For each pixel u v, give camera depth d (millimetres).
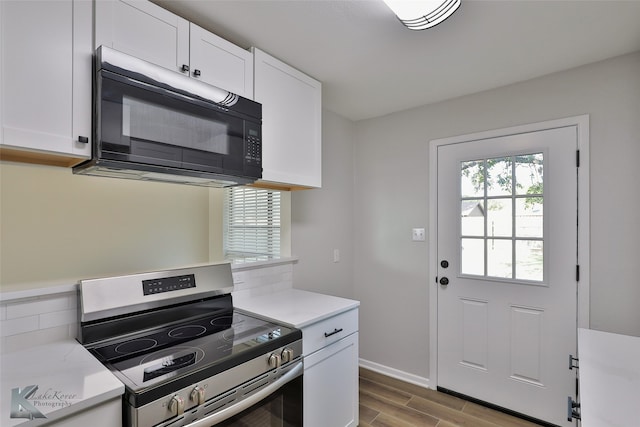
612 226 1929
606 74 1944
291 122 1953
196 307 1677
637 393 979
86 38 1153
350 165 3029
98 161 1152
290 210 2430
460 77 2156
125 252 3240
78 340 1350
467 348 2438
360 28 1615
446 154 2549
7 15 999
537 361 2160
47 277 2869
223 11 1484
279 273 2305
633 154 1872
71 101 1117
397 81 2217
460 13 1484
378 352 2912
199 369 1121
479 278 2385
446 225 2541
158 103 1281
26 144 1023
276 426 1422
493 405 2318
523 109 2221
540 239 2160
